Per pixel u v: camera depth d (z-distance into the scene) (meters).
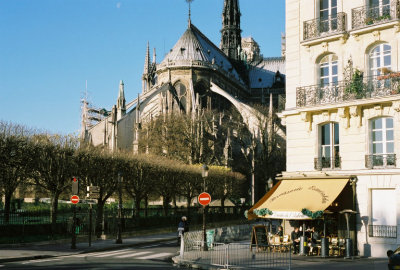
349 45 27.31
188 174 61.75
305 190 26.61
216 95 126.50
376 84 25.91
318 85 28.48
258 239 27.50
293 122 29.30
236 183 78.06
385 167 25.16
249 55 185.75
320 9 29.17
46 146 42.97
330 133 27.95
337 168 27.06
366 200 25.59
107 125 106.12
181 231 34.41
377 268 19.28
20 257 24.80
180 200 82.56
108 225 40.81
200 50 128.75
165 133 85.75
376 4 26.89
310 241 25.72
